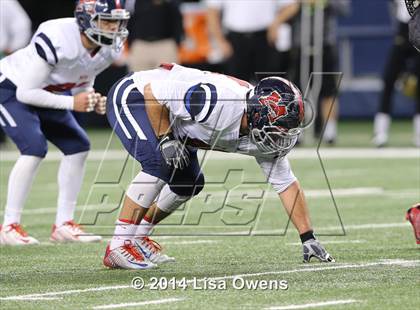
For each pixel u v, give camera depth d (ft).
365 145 118.52
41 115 58.13
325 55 114.11
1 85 57.41
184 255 52.39
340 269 47.06
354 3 145.28
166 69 47.96
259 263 49.42
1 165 100.58
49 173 95.66
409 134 131.64
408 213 52.47
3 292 42.63
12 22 100.32
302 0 113.39
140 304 39.86
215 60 133.90
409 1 49.06
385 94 115.14
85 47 56.13
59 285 44.19
